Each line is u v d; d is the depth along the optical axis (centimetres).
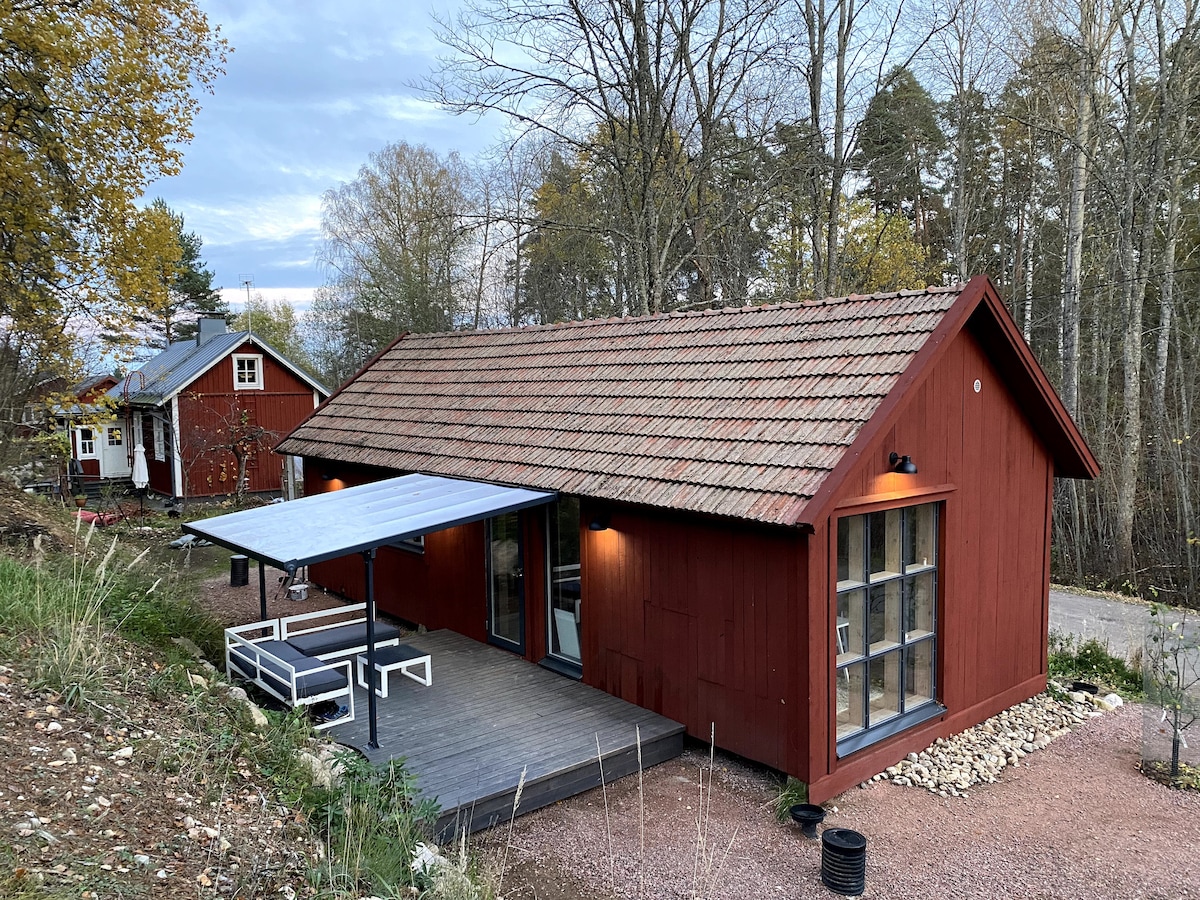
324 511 955
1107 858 641
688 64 1927
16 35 1398
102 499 2345
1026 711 966
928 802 736
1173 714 828
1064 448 997
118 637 735
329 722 787
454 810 641
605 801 704
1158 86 1859
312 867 468
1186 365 2102
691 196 2117
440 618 1192
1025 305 2405
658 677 848
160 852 430
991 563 928
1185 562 1791
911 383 735
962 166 2105
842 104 2044
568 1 1727
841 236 2448
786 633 714
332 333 4056
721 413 871
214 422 2630
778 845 651
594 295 2969
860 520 777
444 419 1258
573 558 966
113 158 1619
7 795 434
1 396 1477
